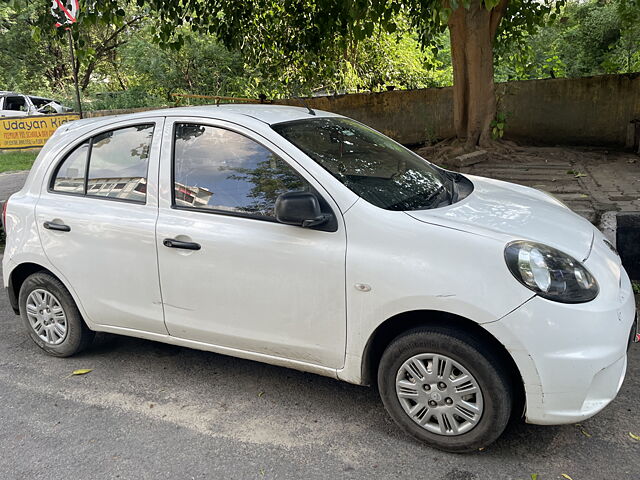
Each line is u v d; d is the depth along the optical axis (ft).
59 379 12.06
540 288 8.05
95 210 11.56
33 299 12.92
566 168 27.07
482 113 30.53
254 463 9.04
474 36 29.01
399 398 9.18
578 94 33.12
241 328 10.28
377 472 8.68
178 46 27.58
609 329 8.17
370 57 59.77
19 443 9.84
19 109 60.39
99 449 9.58
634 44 44.73
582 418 8.20
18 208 12.66
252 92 56.34
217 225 10.18
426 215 9.14
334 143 10.81
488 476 8.46
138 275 11.12
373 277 8.79
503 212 9.85
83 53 26.05
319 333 9.53
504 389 8.35
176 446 9.57
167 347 13.46
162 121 11.19
